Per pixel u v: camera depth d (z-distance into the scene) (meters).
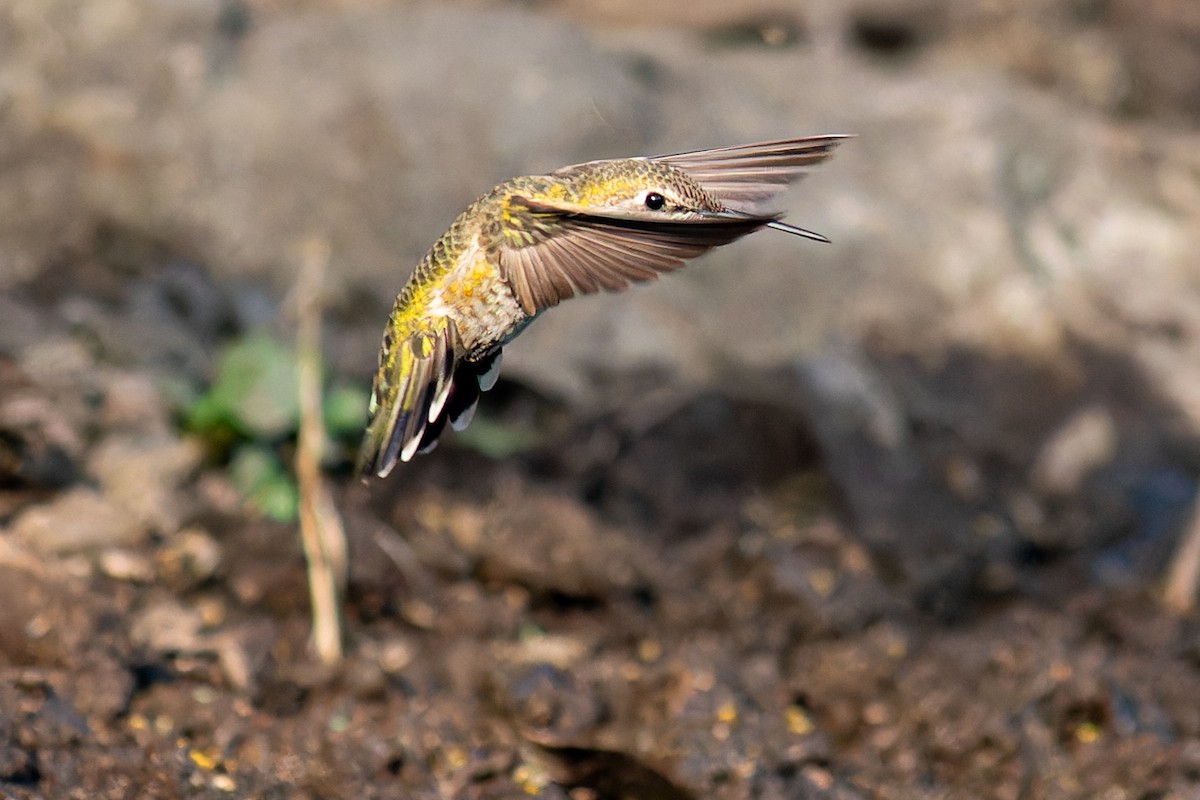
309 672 9.23
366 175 13.30
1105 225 14.47
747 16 16.70
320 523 9.45
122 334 11.93
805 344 13.19
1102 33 18.00
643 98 13.83
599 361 12.69
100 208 13.24
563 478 11.46
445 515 10.76
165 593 9.58
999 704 9.77
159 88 13.42
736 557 10.84
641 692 9.62
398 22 13.98
